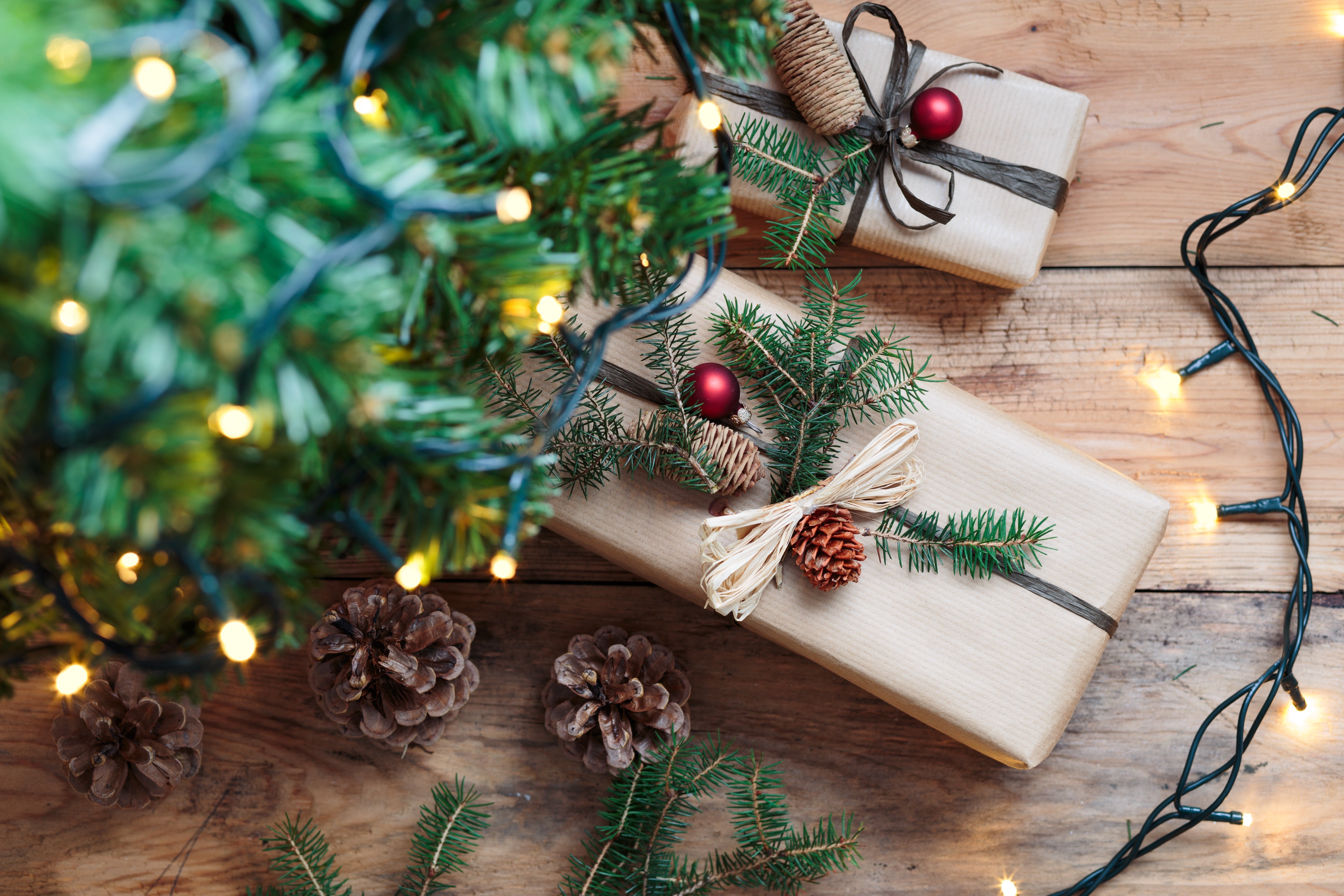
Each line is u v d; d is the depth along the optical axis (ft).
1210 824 3.06
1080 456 2.89
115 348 1.61
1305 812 3.05
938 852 3.07
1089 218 3.07
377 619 2.91
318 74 1.94
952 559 2.86
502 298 2.15
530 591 3.08
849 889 3.07
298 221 1.80
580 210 2.27
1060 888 3.06
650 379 2.84
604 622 3.08
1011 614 2.86
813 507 2.79
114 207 1.43
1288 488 3.02
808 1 2.86
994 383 3.07
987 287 3.07
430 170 1.84
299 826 3.05
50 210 1.41
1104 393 3.07
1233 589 3.07
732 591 2.78
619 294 2.42
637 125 2.34
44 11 1.45
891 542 2.86
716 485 2.80
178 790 3.06
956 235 2.92
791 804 3.07
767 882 2.95
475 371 2.73
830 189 2.89
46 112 1.39
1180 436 3.07
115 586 2.17
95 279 1.41
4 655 2.29
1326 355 3.07
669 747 2.90
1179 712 3.07
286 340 1.71
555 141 2.06
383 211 1.74
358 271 1.78
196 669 2.09
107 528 1.88
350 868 3.05
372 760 3.07
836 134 2.87
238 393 1.69
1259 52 3.05
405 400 2.04
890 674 2.86
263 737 3.06
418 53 1.94
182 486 1.61
